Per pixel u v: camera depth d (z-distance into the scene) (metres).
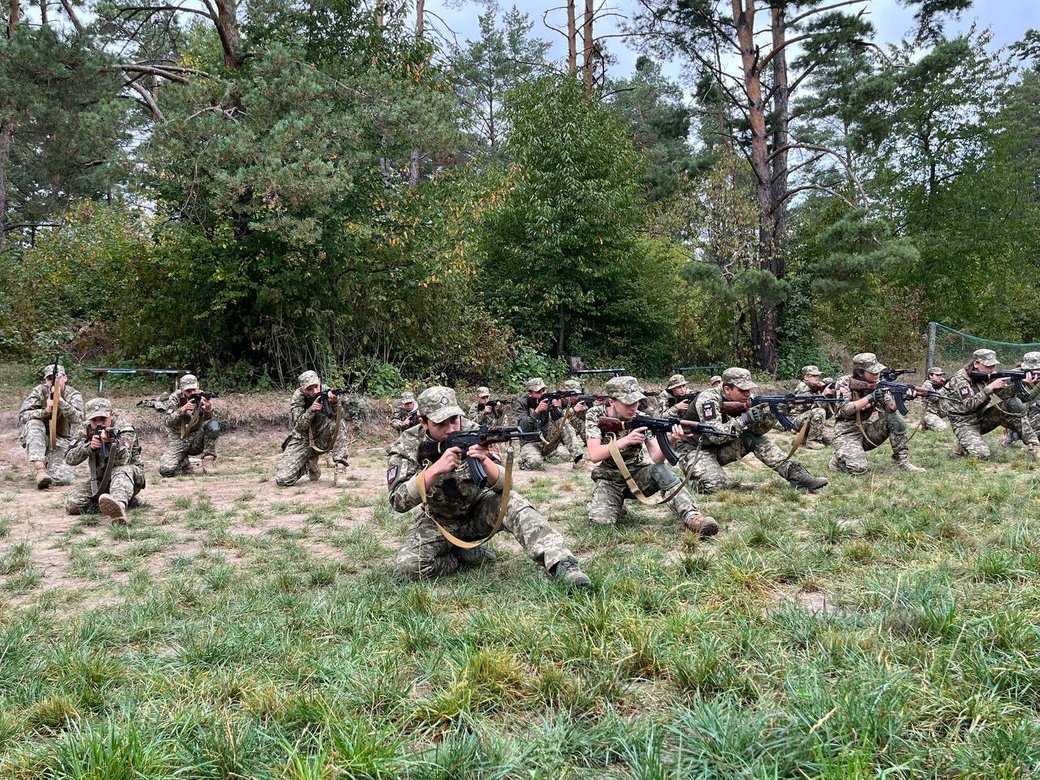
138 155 14.65
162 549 7.02
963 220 29.23
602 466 7.28
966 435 11.31
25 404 11.24
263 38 17.73
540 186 22.33
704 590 4.88
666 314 25.23
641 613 4.38
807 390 13.68
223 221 17.00
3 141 26.48
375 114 16.88
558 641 3.96
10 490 10.74
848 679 3.29
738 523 7.09
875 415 10.27
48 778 2.88
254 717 3.28
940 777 2.70
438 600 4.91
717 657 3.62
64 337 18.19
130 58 19.17
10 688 3.71
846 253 22.41
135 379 17.66
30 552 6.86
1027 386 11.16
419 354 19.94
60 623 4.80
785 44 23.84
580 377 22.80
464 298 21.17
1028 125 40.19
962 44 21.98
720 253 23.95
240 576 5.96
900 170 30.27
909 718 3.00
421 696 3.52
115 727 3.06
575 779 2.81
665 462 6.98
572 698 3.37
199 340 17.72
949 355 23.47
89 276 19.58
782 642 3.93
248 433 15.88
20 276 20.20
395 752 2.91
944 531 6.09
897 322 28.17
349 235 18.09
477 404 12.16
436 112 17.22
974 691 3.21
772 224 24.73
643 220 25.22
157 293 17.39
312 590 5.52
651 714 3.23
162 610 4.94
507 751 2.94
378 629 4.36
